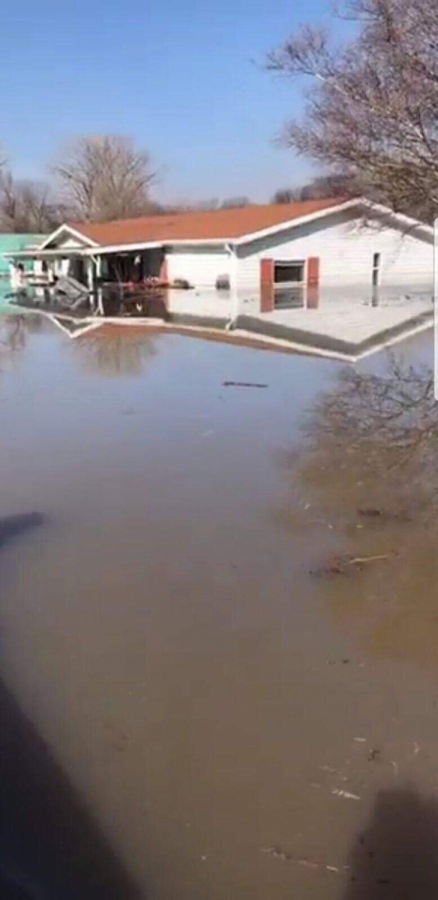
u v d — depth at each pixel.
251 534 5.34
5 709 3.41
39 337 16.88
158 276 31.81
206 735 3.23
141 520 5.62
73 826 2.77
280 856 2.63
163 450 7.54
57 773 3.03
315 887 2.51
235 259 28.81
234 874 2.56
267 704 3.43
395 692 3.50
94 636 4.00
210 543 5.19
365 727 3.26
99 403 9.88
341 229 30.53
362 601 4.34
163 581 4.62
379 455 7.28
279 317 20.09
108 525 5.52
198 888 2.52
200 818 2.80
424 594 4.40
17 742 3.20
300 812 2.82
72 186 59.62
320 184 29.44
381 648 3.86
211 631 4.04
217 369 12.40
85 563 4.88
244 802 2.87
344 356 13.55
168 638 3.98
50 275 33.94
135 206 59.53
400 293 27.28
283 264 29.89
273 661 3.76
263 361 13.13
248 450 7.52
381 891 2.50
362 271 31.41
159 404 9.73
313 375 11.70
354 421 8.66
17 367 12.98
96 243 30.48
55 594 4.46
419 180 18.78
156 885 2.53
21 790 2.94
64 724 3.31
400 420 8.67
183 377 11.72
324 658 3.79
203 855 2.64
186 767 3.05
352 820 2.77
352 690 3.52
